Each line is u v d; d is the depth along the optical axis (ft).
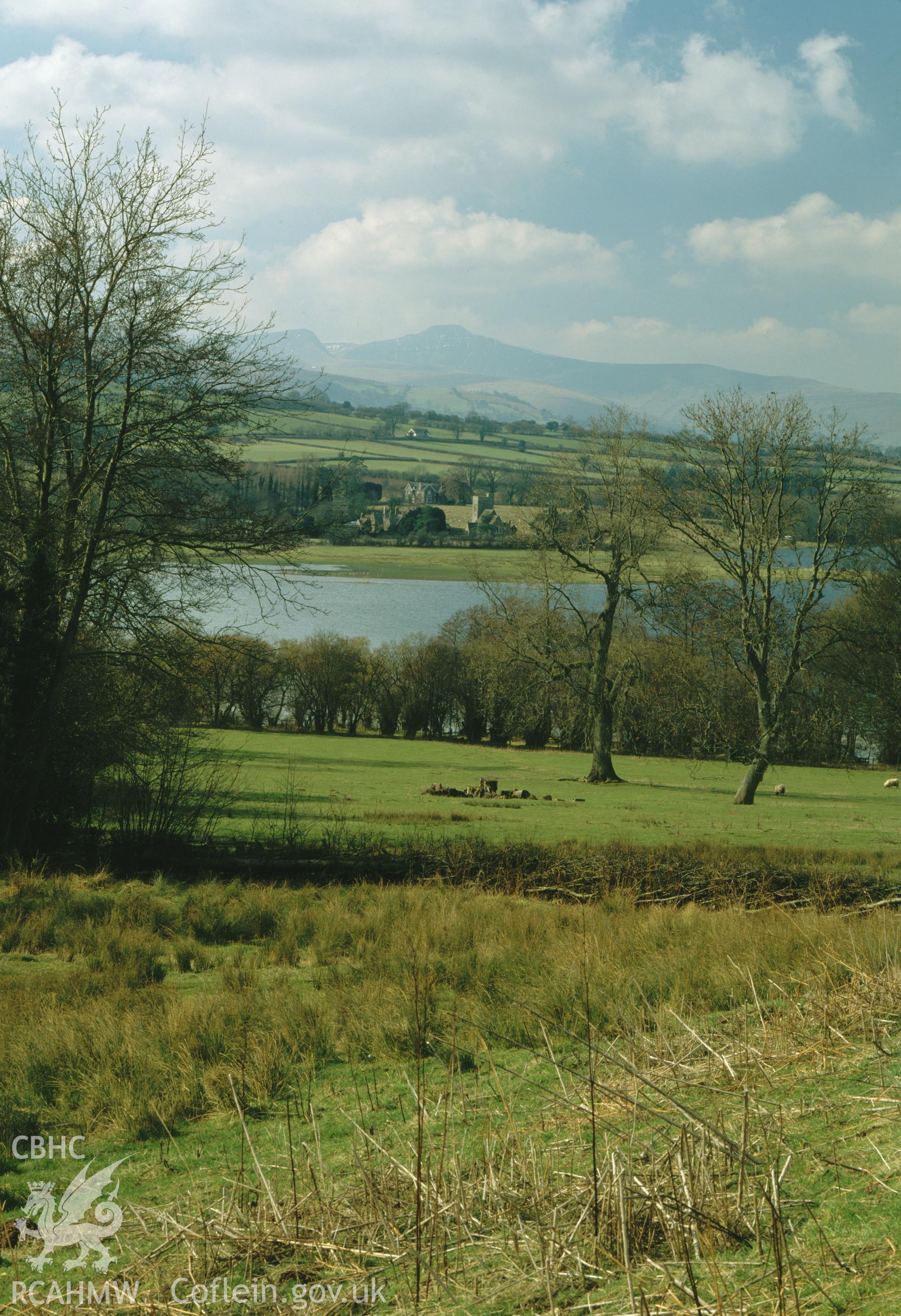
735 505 116.16
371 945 38.83
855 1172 11.78
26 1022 26.50
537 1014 16.03
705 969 28.17
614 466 140.97
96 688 66.08
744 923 42.42
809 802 146.41
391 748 215.92
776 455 113.60
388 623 319.68
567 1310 9.87
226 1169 16.31
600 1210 11.39
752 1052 17.11
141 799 64.34
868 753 205.87
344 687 249.14
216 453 62.13
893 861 72.13
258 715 247.91
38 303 59.77
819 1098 14.67
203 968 37.27
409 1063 21.91
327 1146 16.72
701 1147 12.43
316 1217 13.14
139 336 59.47
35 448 61.26
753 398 114.73
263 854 63.26
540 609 150.51
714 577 128.57
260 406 62.44
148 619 64.69
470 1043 22.67
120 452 61.21
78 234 59.72
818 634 120.98
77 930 41.98
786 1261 9.93
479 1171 13.55
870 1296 8.93
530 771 182.80
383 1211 12.58
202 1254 12.66
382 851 63.52
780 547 117.19
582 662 150.61
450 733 260.01
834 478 111.96
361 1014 25.90
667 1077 16.58
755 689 126.52
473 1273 11.08
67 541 61.41
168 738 66.39
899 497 110.63
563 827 99.71
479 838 68.13
